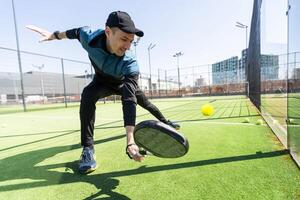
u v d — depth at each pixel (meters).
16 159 2.31
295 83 1.99
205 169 1.75
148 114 6.58
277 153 2.09
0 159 2.33
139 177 1.67
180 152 1.21
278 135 2.74
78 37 2.20
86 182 1.63
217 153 2.16
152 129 1.10
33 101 28.66
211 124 3.98
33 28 2.58
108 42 1.84
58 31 2.42
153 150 1.29
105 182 1.61
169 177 1.64
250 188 1.40
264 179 1.52
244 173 1.64
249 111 6.21
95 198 1.38
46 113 9.27
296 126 1.85
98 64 2.04
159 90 28.41
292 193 1.32
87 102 2.04
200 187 1.45
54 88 31.80
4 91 28.34
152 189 1.46
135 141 1.28
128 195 1.40
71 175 1.79
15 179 1.74
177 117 5.34
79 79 25.89
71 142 3.10
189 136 2.98
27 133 4.07
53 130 4.33
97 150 2.52
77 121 5.88
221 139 2.76
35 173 1.86
